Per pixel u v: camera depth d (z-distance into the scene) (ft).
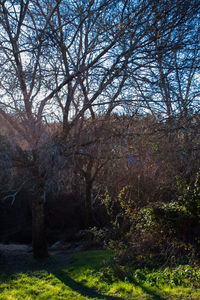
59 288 21.75
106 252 33.68
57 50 28.76
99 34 30.96
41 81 27.43
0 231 63.16
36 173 24.88
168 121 24.14
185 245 24.34
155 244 26.43
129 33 29.14
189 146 23.25
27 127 22.63
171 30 28.12
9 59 27.25
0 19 29.37
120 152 21.02
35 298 19.53
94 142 25.41
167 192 29.89
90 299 18.90
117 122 25.25
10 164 22.85
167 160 23.29
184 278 21.01
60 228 59.11
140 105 25.04
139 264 25.25
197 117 23.50
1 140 22.40
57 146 22.82
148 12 29.01
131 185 30.04
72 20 29.73
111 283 22.53
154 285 20.86
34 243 34.91
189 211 25.23
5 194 33.06
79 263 29.86
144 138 22.27
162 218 26.58
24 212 66.03
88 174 34.71
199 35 28.22
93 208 43.42
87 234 43.75
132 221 31.42
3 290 21.70
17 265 31.53
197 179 24.90
